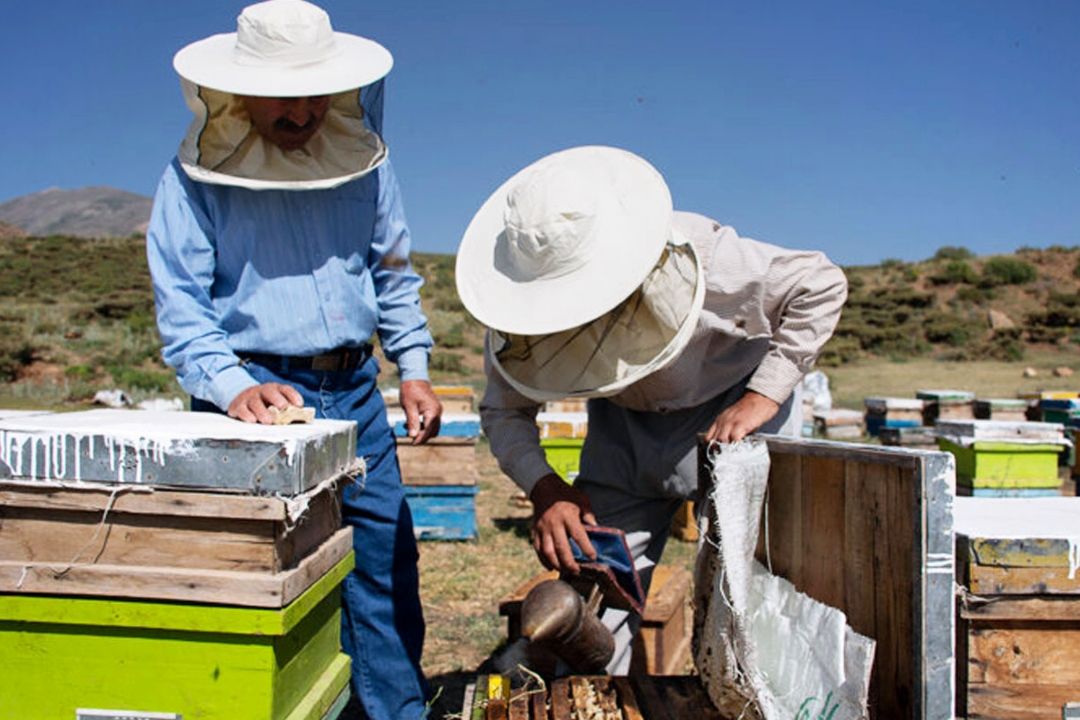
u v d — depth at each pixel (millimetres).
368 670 3094
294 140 2746
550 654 3107
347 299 2941
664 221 2232
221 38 2967
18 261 44531
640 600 2604
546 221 2209
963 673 2047
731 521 2182
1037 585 1992
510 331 2232
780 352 2668
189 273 2818
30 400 17250
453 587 5859
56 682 2000
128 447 1955
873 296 48156
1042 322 42000
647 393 2904
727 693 2174
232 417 2459
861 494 2049
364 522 3059
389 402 8797
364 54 2855
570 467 7598
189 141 2713
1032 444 8258
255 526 1963
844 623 1989
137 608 1959
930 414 14023
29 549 2012
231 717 1971
